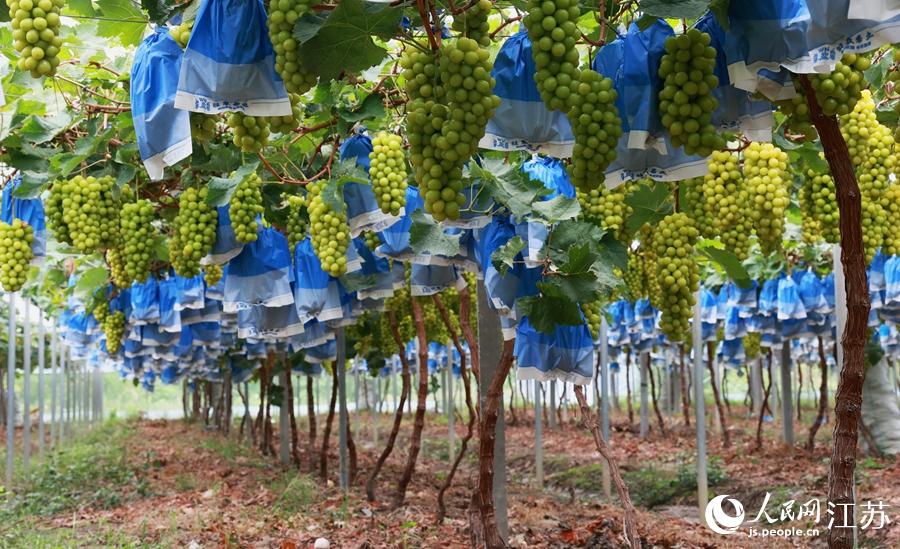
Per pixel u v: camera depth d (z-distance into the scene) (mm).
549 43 2010
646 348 13430
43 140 4387
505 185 3430
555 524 6277
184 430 18391
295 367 9961
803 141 3605
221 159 4133
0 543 6000
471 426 6453
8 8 2199
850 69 2102
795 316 8531
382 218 4078
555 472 11539
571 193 3914
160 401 47812
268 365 11680
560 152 2594
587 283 3152
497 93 2557
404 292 7039
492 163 3572
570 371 3629
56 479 9367
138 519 6754
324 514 6902
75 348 10828
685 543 5535
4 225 4195
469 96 2057
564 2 2002
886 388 10438
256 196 4242
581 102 2047
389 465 11094
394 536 5883
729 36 2131
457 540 5656
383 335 8516
